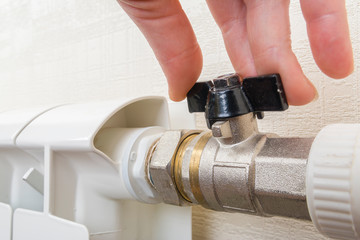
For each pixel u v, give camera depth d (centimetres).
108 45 46
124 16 44
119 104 29
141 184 28
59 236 27
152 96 32
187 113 35
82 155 28
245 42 25
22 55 57
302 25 31
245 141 23
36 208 33
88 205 30
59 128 28
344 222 17
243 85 23
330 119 29
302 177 19
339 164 17
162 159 26
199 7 37
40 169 32
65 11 51
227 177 22
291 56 21
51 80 53
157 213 35
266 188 20
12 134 31
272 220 32
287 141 21
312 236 30
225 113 22
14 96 59
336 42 19
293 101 22
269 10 22
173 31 25
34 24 56
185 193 26
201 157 24
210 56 36
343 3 19
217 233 36
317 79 30
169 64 26
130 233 33
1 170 35
